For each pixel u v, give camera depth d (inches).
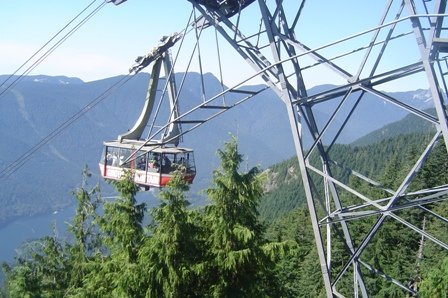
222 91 636.1
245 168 603.8
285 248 581.3
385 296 1596.9
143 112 1039.6
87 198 1003.9
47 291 941.2
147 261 564.1
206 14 620.4
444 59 501.7
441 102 429.7
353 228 1914.4
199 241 594.6
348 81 507.8
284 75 537.3
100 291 643.5
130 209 669.3
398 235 1841.8
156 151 948.6
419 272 1628.9
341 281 1640.0
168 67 930.1
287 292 649.6
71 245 1032.8
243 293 575.2
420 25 441.7
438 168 2186.3
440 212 1785.2
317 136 545.6
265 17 549.6
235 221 581.3
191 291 584.1
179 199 576.7
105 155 1050.7
